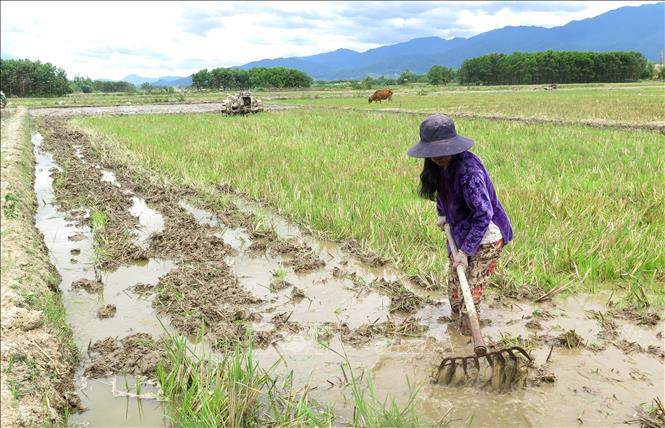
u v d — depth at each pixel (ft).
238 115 82.64
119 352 13.21
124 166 39.22
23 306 14.42
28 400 10.73
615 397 11.05
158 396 11.55
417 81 472.44
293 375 12.23
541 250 18.37
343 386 11.73
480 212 12.24
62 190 31.96
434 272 17.56
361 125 60.08
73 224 25.39
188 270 18.67
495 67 410.31
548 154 35.78
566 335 13.17
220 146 44.39
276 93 228.84
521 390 11.36
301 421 9.99
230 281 17.74
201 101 167.43
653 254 17.79
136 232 23.79
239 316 15.17
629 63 367.25
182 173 34.99
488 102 106.52
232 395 10.21
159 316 15.56
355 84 327.26
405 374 12.14
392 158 36.17
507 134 47.24
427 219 21.72
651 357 12.64
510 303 15.74
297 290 16.72
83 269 19.58
